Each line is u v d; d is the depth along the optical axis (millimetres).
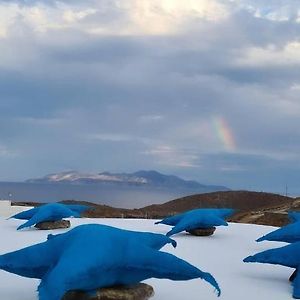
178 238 12281
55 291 5117
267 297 6988
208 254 10203
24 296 6555
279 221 22516
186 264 5816
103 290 5840
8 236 11984
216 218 12703
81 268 5363
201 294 6918
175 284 7359
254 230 14039
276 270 8719
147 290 6273
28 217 13773
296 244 7656
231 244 11531
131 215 23094
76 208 14375
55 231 12898
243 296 6980
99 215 22422
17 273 6051
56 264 5652
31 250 6070
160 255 5840
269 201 32719
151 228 14297
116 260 5664
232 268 8859
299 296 6941
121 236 5992
